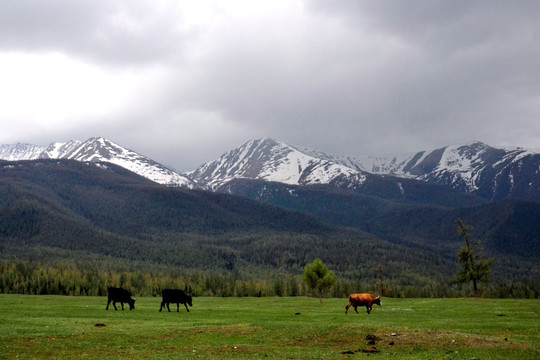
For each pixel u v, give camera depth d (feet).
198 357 88.69
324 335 111.75
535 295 514.68
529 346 97.25
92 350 94.58
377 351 95.50
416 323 137.08
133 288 515.91
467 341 101.81
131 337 108.78
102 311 183.21
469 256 313.32
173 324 132.98
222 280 595.88
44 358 86.43
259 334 114.42
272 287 560.20
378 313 180.24
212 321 143.64
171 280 563.07
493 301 262.67
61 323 129.80
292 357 89.51
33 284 493.77
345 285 567.59
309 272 279.28
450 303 246.68
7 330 111.45
